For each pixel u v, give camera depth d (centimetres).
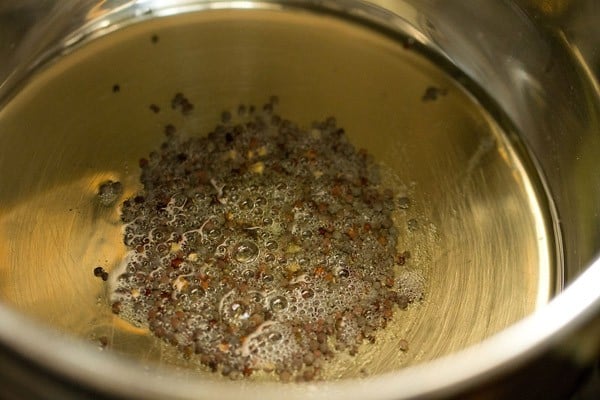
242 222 18
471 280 17
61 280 17
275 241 17
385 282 17
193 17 20
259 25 20
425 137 19
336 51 20
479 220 18
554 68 18
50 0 19
